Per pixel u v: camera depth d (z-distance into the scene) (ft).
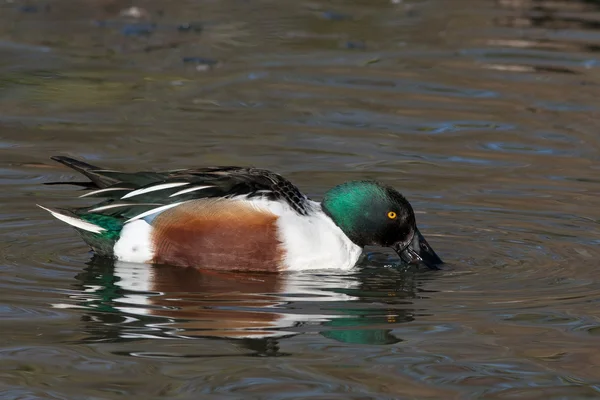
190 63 64.44
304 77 62.39
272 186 37.55
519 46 69.46
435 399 25.55
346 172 47.26
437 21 76.02
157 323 30.60
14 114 54.34
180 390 25.72
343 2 81.56
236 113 55.72
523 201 44.11
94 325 30.17
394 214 38.04
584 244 39.47
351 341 29.43
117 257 36.99
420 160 49.24
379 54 67.56
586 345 29.27
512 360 28.12
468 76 63.10
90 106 56.24
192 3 79.25
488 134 53.16
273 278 35.96
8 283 33.86
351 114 55.98
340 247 37.68
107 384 25.95
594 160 49.55
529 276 36.14
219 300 33.01
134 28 71.46
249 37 70.64
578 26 75.05
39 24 71.10
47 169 46.62
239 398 25.38
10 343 28.50
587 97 59.11
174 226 36.42
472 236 40.37
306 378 26.66
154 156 48.55
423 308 32.65
